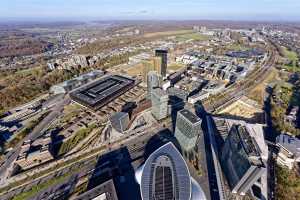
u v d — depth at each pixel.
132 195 177.62
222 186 180.75
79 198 160.88
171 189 152.75
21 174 199.12
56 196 177.12
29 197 177.00
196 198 157.00
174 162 168.75
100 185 172.75
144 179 159.50
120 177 195.25
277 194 174.38
